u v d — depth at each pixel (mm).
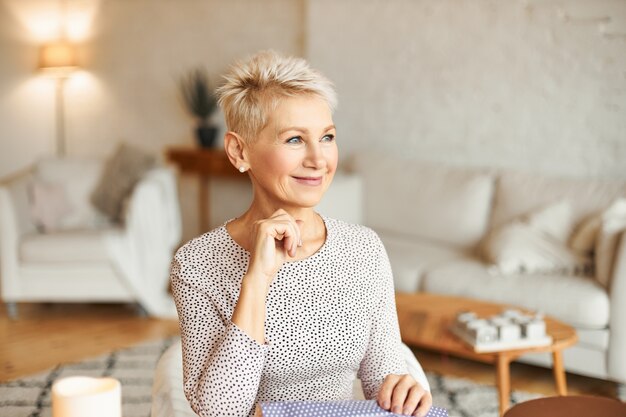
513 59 4391
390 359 1512
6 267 4445
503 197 4145
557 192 3967
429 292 3705
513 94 4410
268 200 1430
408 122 4855
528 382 3434
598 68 4102
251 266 1299
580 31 4137
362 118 5059
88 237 4422
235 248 1439
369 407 1306
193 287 1413
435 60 4699
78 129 6883
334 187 4387
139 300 4535
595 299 3264
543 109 4312
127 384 3398
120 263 4449
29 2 6719
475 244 4219
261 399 1459
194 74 6215
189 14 6195
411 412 1301
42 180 4883
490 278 3580
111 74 6672
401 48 4840
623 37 4004
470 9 4523
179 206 6410
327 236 1475
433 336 2818
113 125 6711
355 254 1483
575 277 3514
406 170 4570
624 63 4016
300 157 1367
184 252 1446
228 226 1476
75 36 6809
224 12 6000
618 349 3238
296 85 1361
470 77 4566
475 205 4242
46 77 6859
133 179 4801
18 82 6738
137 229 4508
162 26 6348
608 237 3365
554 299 3340
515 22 4359
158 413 1764
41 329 4320
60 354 3854
